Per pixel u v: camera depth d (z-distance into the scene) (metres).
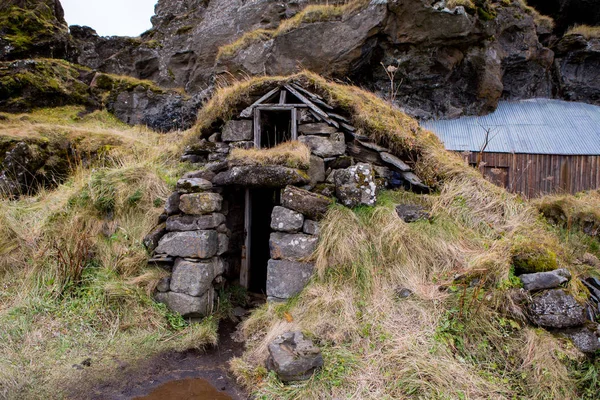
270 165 4.66
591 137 7.52
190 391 3.50
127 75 12.30
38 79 9.39
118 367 3.73
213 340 4.25
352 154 5.41
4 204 5.54
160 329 4.30
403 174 5.18
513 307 3.59
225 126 5.89
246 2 11.40
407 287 4.14
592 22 9.92
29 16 10.98
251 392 3.45
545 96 9.18
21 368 3.46
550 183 7.29
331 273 4.34
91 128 8.65
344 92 5.77
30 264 4.70
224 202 5.19
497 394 3.13
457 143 7.82
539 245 4.06
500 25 8.58
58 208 5.28
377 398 3.16
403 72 8.40
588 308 3.66
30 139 6.82
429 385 3.17
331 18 8.49
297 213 4.48
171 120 9.83
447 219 4.71
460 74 8.60
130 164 5.98
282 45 8.82
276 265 4.45
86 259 4.75
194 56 11.88
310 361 3.45
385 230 4.47
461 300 3.73
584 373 3.25
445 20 7.78
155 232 4.88
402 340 3.63
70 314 4.22
